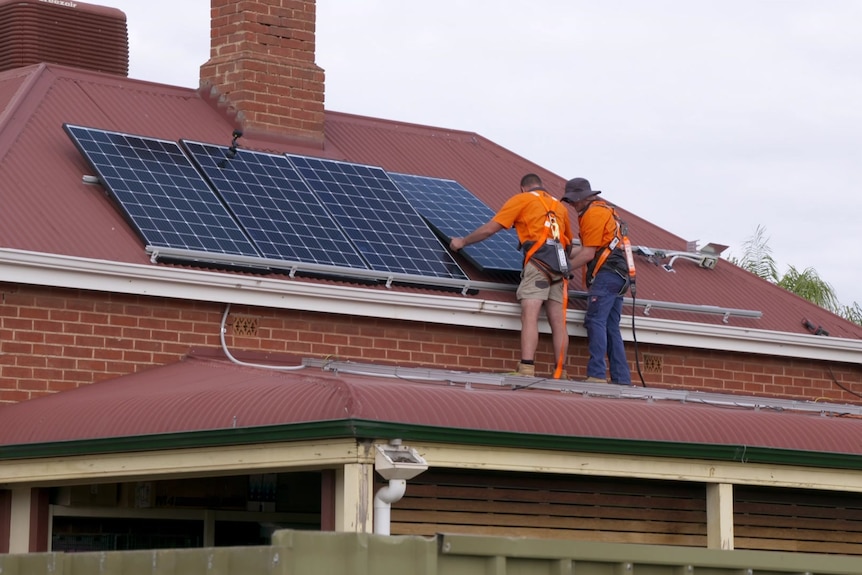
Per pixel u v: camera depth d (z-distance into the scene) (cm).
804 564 1850
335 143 3619
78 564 1694
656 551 1747
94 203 2905
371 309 2994
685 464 2375
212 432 2197
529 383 2692
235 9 3509
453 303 3067
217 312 2867
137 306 2789
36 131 3083
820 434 2527
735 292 3712
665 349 3450
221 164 3164
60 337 2706
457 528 2269
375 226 3175
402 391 2191
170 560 1588
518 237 3092
